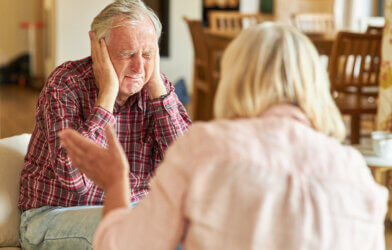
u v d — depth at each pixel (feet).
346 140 16.58
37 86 27.96
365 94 15.62
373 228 3.59
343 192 3.49
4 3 29.30
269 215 3.36
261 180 3.38
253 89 3.67
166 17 27.84
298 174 3.46
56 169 5.84
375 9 27.66
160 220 3.49
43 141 6.27
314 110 3.72
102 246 3.64
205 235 3.36
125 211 3.76
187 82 28.50
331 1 26.81
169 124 6.52
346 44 15.15
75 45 23.97
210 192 3.39
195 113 19.81
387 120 10.91
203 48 18.47
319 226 3.38
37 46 29.25
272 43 3.72
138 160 6.63
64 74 6.24
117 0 6.27
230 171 3.39
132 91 6.26
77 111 6.18
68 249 5.92
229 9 29.12
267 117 3.66
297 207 3.37
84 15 23.90
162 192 3.52
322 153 3.56
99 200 6.35
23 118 20.58
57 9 23.57
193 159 3.47
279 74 3.67
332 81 15.23
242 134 3.51
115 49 6.13
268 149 3.48
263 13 28.76
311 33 17.87
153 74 6.46
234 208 3.37
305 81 3.70
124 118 6.54
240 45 3.78
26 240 6.07
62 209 6.17
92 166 4.03
